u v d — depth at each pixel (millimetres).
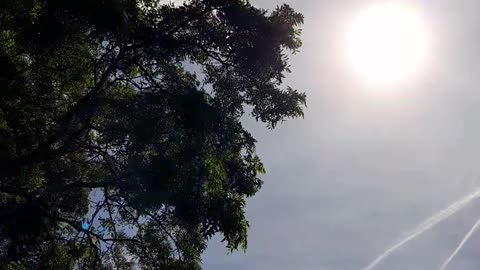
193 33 14570
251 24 14398
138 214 14531
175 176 12922
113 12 11383
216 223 13539
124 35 12211
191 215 13438
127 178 13461
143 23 13656
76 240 15000
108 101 13406
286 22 14648
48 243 14977
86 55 13227
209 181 14438
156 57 14211
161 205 13555
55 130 13453
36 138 13312
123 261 15859
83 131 13766
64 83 13680
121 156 13891
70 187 14297
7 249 12242
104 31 11828
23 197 12609
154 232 15266
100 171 15555
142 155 13406
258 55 14461
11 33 12289
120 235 15609
